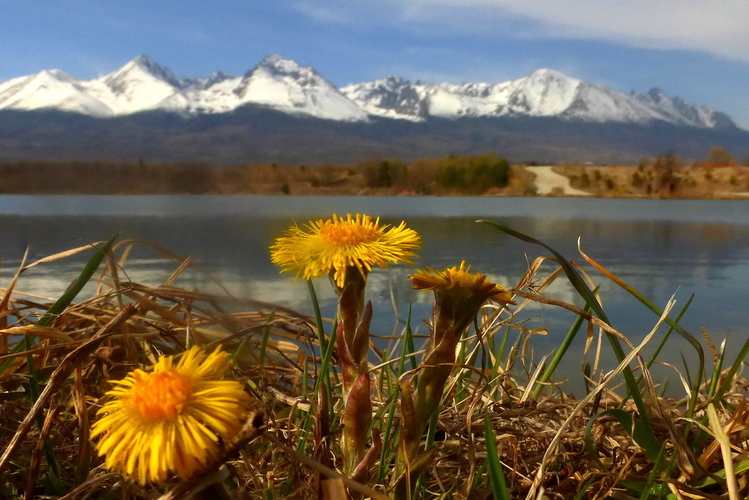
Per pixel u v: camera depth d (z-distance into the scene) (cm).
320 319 123
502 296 79
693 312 334
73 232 745
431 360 79
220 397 53
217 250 569
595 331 284
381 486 100
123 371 135
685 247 676
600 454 121
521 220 1133
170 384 52
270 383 137
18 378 116
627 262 544
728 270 496
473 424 118
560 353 139
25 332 107
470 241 716
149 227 835
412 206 1688
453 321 80
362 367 84
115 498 97
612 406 134
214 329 182
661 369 227
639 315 325
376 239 83
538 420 129
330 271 83
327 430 83
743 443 116
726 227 973
